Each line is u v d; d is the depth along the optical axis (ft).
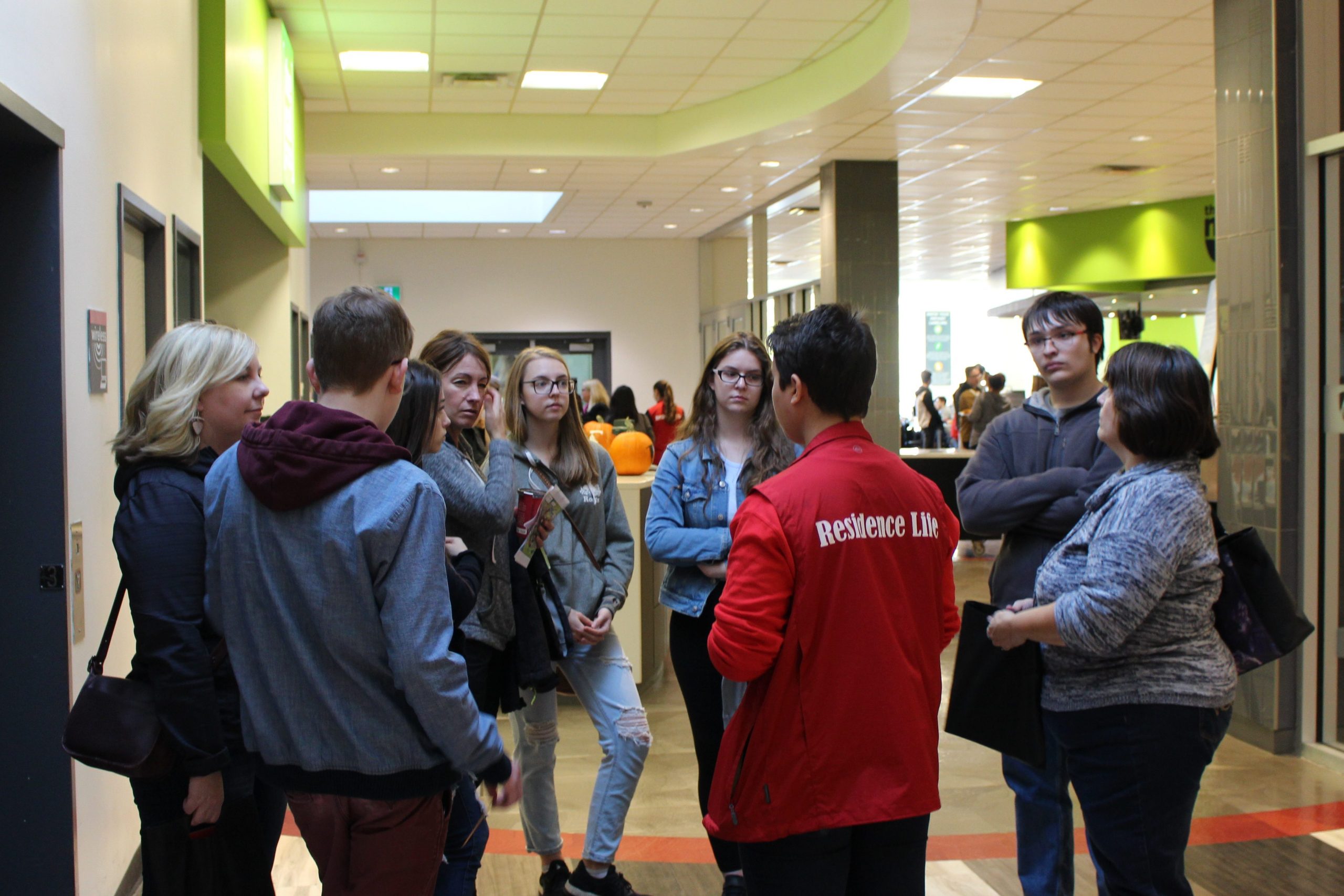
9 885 8.45
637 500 17.28
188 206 14.42
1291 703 14.05
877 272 33.76
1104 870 6.82
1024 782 8.45
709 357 9.38
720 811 5.73
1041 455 8.54
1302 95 14.12
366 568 5.05
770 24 24.02
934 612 5.81
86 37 9.30
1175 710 6.40
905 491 5.76
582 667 9.41
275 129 21.59
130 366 11.55
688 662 9.10
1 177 8.39
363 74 27.17
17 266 8.41
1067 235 44.86
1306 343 14.11
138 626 5.69
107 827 9.45
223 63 15.49
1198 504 6.40
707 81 28.50
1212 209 41.01
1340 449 13.93
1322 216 14.10
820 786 5.43
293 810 5.36
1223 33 15.15
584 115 31.91
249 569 5.24
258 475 5.09
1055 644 6.60
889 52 23.12
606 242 49.42
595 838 9.07
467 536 7.75
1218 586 6.53
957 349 80.28
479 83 28.19
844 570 5.49
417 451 7.38
